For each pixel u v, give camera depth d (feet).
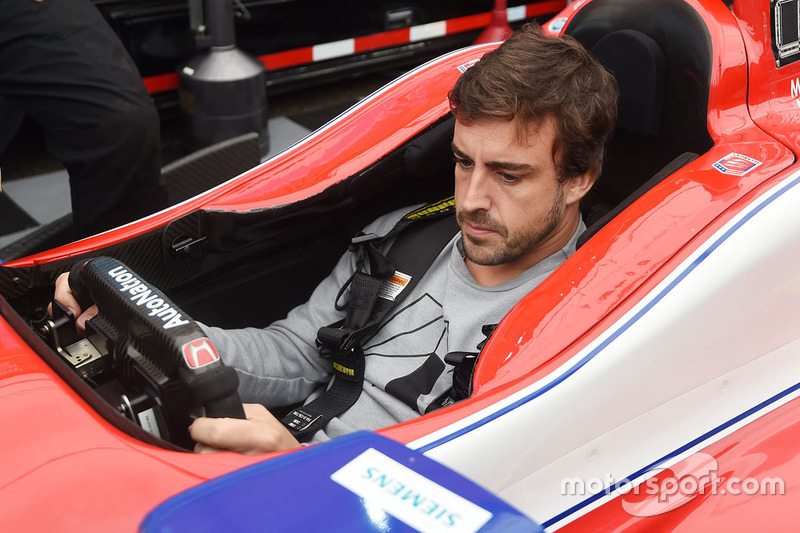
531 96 3.65
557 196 3.91
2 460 2.97
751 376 4.20
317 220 5.23
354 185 5.13
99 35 7.52
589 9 4.93
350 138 5.28
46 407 3.19
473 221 3.92
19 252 6.88
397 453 2.49
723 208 4.02
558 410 3.48
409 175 5.32
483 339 4.15
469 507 2.28
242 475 2.37
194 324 3.29
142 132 7.63
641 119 4.64
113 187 7.75
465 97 3.77
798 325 4.33
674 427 3.92
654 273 3.80
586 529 3.69
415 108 5.32
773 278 4.06
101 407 3.24
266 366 4.55
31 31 7.27
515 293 4.13
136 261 4.69
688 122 4.57
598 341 3.61
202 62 10.13
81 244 4.54
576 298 3.73
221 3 9.92
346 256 4.82
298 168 5.16
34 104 7.55
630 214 4.03
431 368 4.25
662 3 4.56
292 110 11.91
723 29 4.50
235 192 5.00
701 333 3.84
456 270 4.33
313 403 4.43
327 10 11.66
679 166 4.35
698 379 3.94
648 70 4.54
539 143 3.73
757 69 4.59
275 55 11.48
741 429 4.18
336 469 2.42
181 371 3.17
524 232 3.91
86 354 3.98
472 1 13.07
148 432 3.22
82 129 7.53
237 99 10.17
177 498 2.28
